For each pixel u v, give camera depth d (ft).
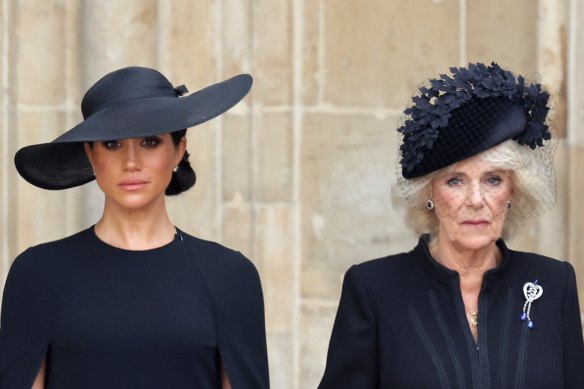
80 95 52.29
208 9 52.42
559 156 53.06
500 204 34.04
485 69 34.47
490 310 34.83
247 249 53.01
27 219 51.70
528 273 35.50
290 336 53.31
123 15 52.54
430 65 54.39
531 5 54.13
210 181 52.54
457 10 54.60
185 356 32.50
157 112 32.09
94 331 32.09
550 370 33.86
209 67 52.44
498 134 33.14
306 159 53.31
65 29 51.78
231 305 33.65
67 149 34.37
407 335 34.55
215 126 52.44
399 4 54.03
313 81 53.31
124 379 32.04
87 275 32.91
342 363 35.63
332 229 53.52
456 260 35.35
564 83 53.16
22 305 32.89
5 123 51.26
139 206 32.81
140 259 33.32
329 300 53.47
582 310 53.01
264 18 52.70
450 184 34.19
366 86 53.78
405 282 35.45
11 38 51.29
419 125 33.83
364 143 53.78
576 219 53.01
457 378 33.65
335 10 53.42
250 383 33.91
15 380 32.45
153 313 32.53
